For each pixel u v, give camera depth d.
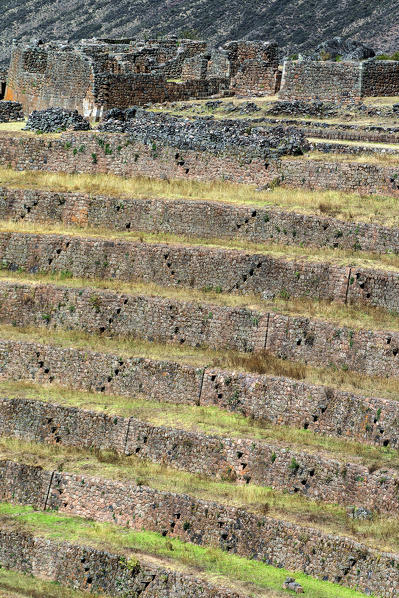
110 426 145.25
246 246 168.88
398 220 167.25
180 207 176.25
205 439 139.00
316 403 141.50
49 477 137.75
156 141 188.25
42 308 167.12
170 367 151.62
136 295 162.75
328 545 120.81
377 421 137.12
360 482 128.88
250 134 190.88
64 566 126.62
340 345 150.12
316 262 160.88
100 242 172.25
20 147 196.25
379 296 156.50
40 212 184.00
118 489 133.88
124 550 125.56
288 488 133.12
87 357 156.12
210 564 123.62
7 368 159.75
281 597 116.38
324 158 182.25
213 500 129.75
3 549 130.00
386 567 117.31
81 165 192.62
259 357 153.12
